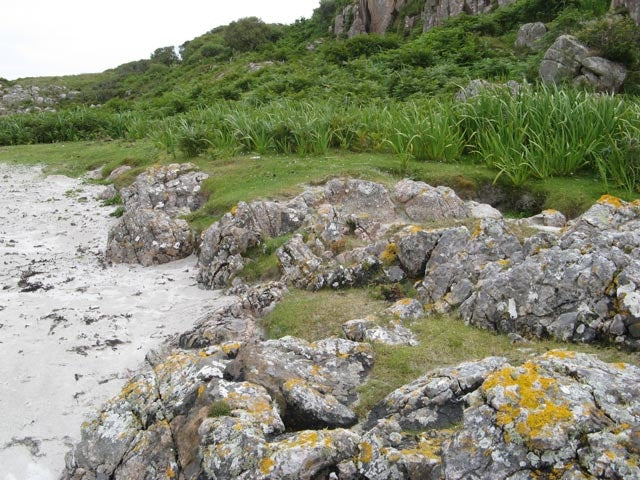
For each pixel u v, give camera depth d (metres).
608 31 16.83
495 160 11.82
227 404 4.60
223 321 7.05
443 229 7.49
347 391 5.21
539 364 4.36
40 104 51.12
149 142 19.84
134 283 9.23
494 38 25.61
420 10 36.84
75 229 12.25
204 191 12.62
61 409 5.79
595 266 5.79
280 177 12.33
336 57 29.00
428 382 4.88
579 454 3.64
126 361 6.70
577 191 10.36
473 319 6.32
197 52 54.22
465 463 3.84
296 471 4.00
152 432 4.71
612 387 4.03
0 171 18.12
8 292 8.75
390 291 7.28
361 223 9.06
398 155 12.84
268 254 9.21
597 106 11.62
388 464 4.00
